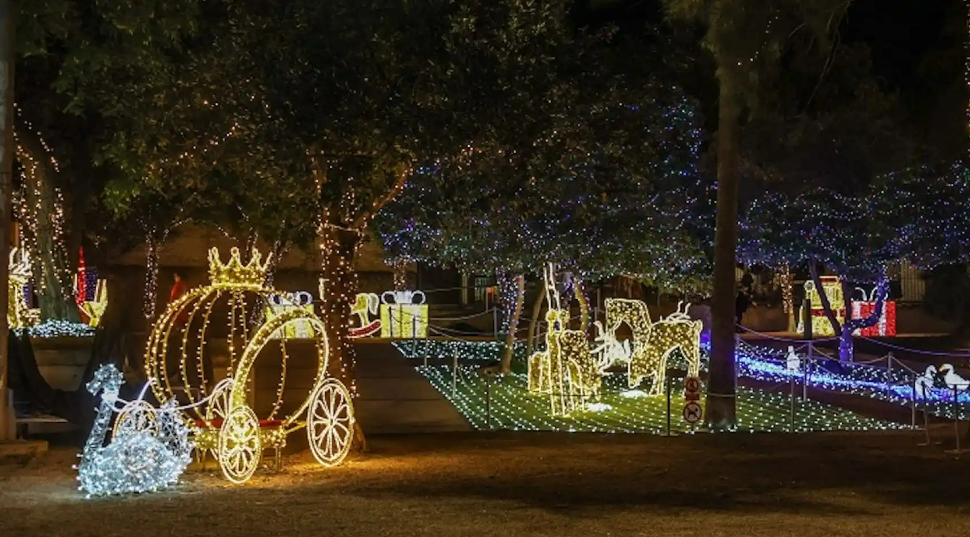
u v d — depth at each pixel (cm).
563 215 2073
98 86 1708
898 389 2344
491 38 1374
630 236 2200
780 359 2934
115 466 1112
